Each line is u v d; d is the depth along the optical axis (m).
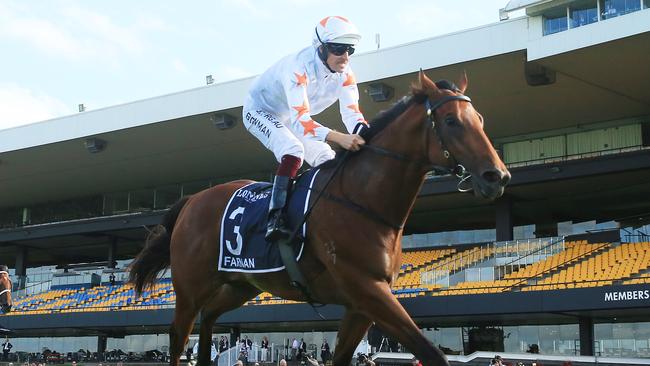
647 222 25.91
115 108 28.05
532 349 22.86
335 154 4.99
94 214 37.69
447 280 23.97
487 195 4.23
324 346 24.81
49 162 32.44
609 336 21.56
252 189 5.41
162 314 26.50
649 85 22.45
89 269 36.28
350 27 5.14
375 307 4.50
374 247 4.57
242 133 28.42
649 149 22.27
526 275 23.00
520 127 26.72
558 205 27.36
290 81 5.12
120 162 32.34
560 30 20.72
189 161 32.12
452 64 21.72
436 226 30.92
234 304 5.86
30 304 33.56
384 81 23.08
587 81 22.31
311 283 4.94
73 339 32.69
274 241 4.99
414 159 4.59
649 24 18.70
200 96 26.19
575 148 26.41
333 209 4.73
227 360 23.11
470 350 23.86
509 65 21.78
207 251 5.48
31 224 39.53
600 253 23.17
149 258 6.11
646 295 18.47
